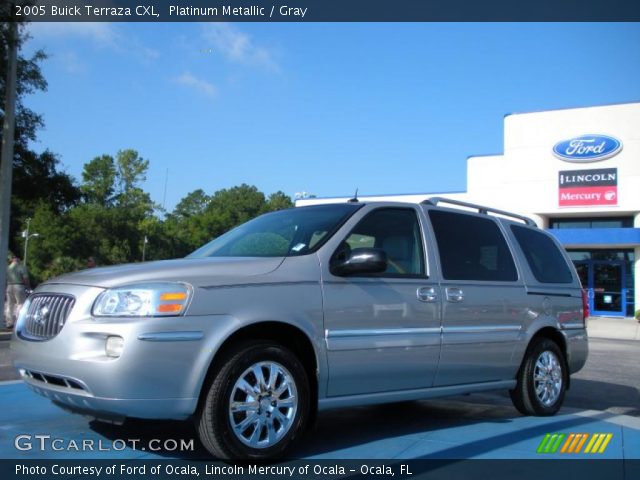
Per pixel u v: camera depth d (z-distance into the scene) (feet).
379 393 15.60
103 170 324.39
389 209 17.20
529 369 19.44
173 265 13.76
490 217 20.20
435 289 16.89
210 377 12.91
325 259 15.05
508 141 93.20
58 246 229.66
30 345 13.61
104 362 12.21
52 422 16.48
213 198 433.48
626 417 19.88
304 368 14.47
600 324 75.00
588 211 87.92
